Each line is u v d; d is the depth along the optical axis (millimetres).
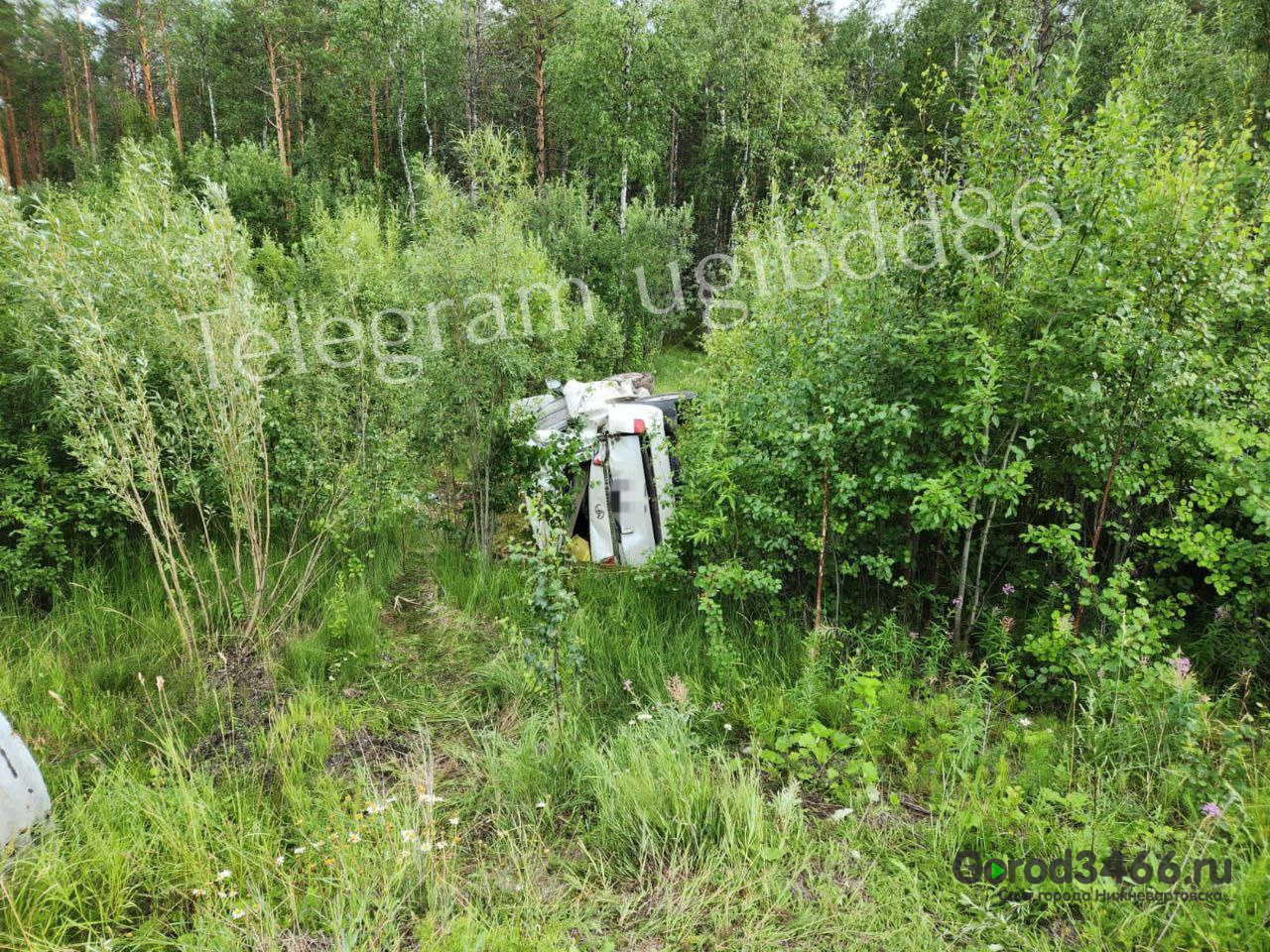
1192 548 3535
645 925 2385
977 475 3639
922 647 4062
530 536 6414
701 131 26719
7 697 3680
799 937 2322
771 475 4281
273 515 5910
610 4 21281
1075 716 3576
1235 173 4082
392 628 5027
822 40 29844
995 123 3756
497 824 2916
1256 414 3822
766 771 3271
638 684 4023
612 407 5906
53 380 4754
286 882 2453
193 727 3625
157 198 4395
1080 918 2357
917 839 2758
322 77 28703
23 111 33219
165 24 29344
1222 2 7957
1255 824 2531
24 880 2350
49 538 4727
